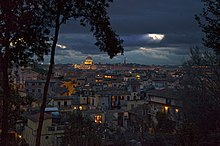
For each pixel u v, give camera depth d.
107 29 10.77
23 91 57.09
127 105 55.66
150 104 44.31
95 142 15.51
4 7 8.66
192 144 12.12
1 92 11.34
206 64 19.22
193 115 18.08
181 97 21.20
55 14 10.31
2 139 10.05
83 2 10.32
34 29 9.92
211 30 8.17
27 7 9.22
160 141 17.17
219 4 8.06
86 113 42.47
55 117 30.22
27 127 29.55
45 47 10.42
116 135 22.86
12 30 8.95
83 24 10.73
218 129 15.27
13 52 9.98
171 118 24.61
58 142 28.03
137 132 28.17
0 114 11.25
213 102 17.92
